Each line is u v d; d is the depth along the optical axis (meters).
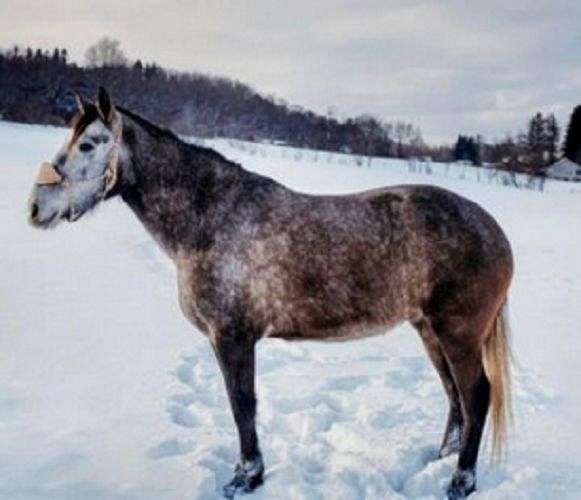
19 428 4.66
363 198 4.04
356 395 5.55
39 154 26.48
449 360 3.96
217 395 5.52
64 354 6.19
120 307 7.88
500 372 4.00
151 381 5.64
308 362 6.45
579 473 4.20
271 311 3.94
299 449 4.49
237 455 4.47
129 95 57.66
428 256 3.87
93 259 10.54
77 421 4.81
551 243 14.78
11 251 10.71
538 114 54.66
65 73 58.72
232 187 3.99
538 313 8.68
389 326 4.01
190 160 4.02
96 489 3.90
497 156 56.50
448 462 4.23
